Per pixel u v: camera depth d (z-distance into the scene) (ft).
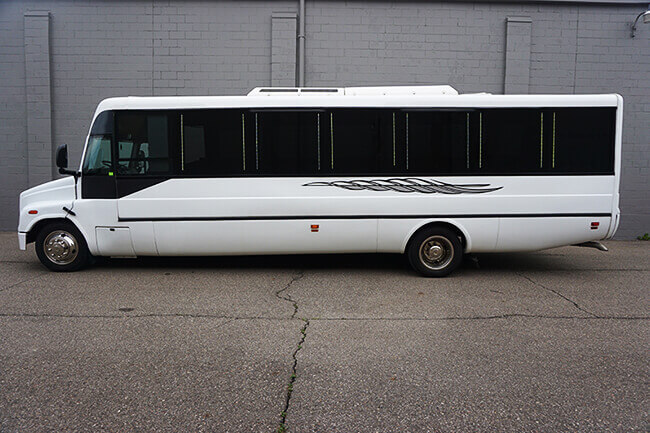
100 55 36.94
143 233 24.13
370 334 16.37
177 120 23.97
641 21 37.24
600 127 23.97
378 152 24.08
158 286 22.41
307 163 24.04
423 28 37.24
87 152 24.27
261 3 36.81
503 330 16.88
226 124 23.97
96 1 36.65
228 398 11.89
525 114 23.94
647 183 37.65
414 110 24.03
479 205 24.07
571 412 11.35
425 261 24.58
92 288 21.93
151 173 24.04
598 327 17.24
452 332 16.63
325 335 16.24
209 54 37.01
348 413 11.25
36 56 36.70
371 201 24.07
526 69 37.35
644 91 37.63
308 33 37.06
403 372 13.42
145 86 37.17
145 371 13.33
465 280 24.12
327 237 24.22
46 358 14.12
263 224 24.06
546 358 14.44
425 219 24.14
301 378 13.00
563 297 21.15
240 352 14.71
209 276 24.45
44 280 23.29
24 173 37.65
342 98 24.02
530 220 24.09
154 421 10.84
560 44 37.50
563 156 24.02
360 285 22.97
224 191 24.02
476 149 24.02
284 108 23.98
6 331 16.33
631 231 37.93
